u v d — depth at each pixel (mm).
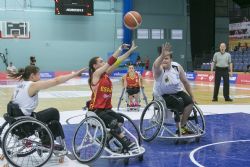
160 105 6293
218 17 30359
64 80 5082
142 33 29719
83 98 13992
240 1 28422
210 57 26359
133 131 7402
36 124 4922
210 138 7020
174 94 6660
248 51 24828
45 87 5066
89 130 5441
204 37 27359
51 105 11938
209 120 8898
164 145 6488
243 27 27047
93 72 5449
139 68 28234
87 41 28578
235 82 21328
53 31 27781
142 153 5441
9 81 24406
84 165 5270
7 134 4812
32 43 27406
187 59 30812
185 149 6211
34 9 27328
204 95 14703
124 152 5434
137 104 10609
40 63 27672
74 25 28203
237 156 5754
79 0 27125
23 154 5238
